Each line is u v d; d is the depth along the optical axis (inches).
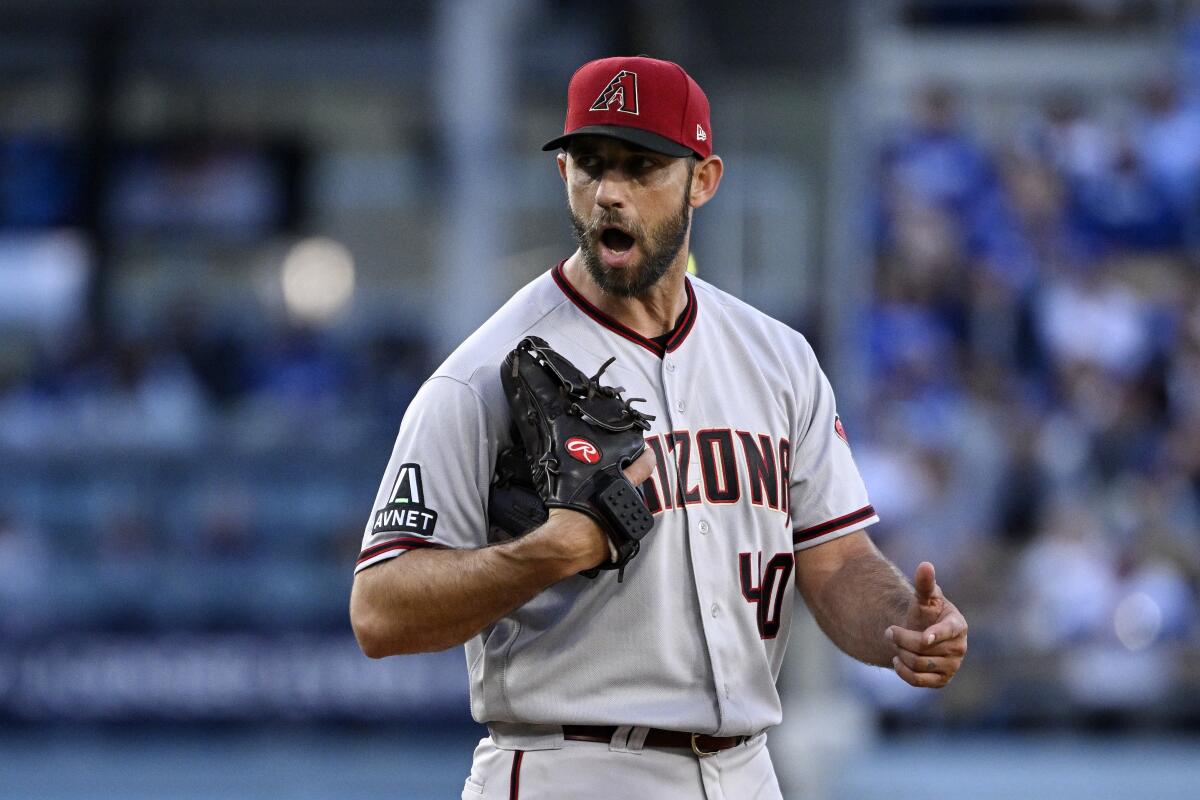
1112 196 1765.5
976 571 1306.6
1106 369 1644.9
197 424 1359.5
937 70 1888.5
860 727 1139.3
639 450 361.4
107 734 1153.4
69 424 1509.6
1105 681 1198.9
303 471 1261.1
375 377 1636.3
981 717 1191.6
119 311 1702.8
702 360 392.5
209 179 1638.8
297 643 1160.8
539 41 1487.5
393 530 368.5
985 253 1704.0
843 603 399.5
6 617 1178.6
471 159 1396.4
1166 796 1074.7
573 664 375.2
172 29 1642.5
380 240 1979.6
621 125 361.1
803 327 1275.8
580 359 383.2
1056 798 1063.0
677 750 378.3
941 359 1633.9
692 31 992.2
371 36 1644.9
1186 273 1728.6
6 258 1761.8
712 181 391.2
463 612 355.6
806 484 407.8
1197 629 1330.0
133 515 1245.7
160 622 1177.4
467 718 1132.5
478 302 1391.5
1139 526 1450.5
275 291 1808.6
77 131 1688.0
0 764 1136.8
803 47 1005.8
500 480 377.1
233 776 1120.2
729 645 380.5
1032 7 1877.5
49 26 1627.7
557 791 375.9
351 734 1140.5
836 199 1063.6
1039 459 1525.6
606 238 369.7
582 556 349.7
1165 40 1870.1
